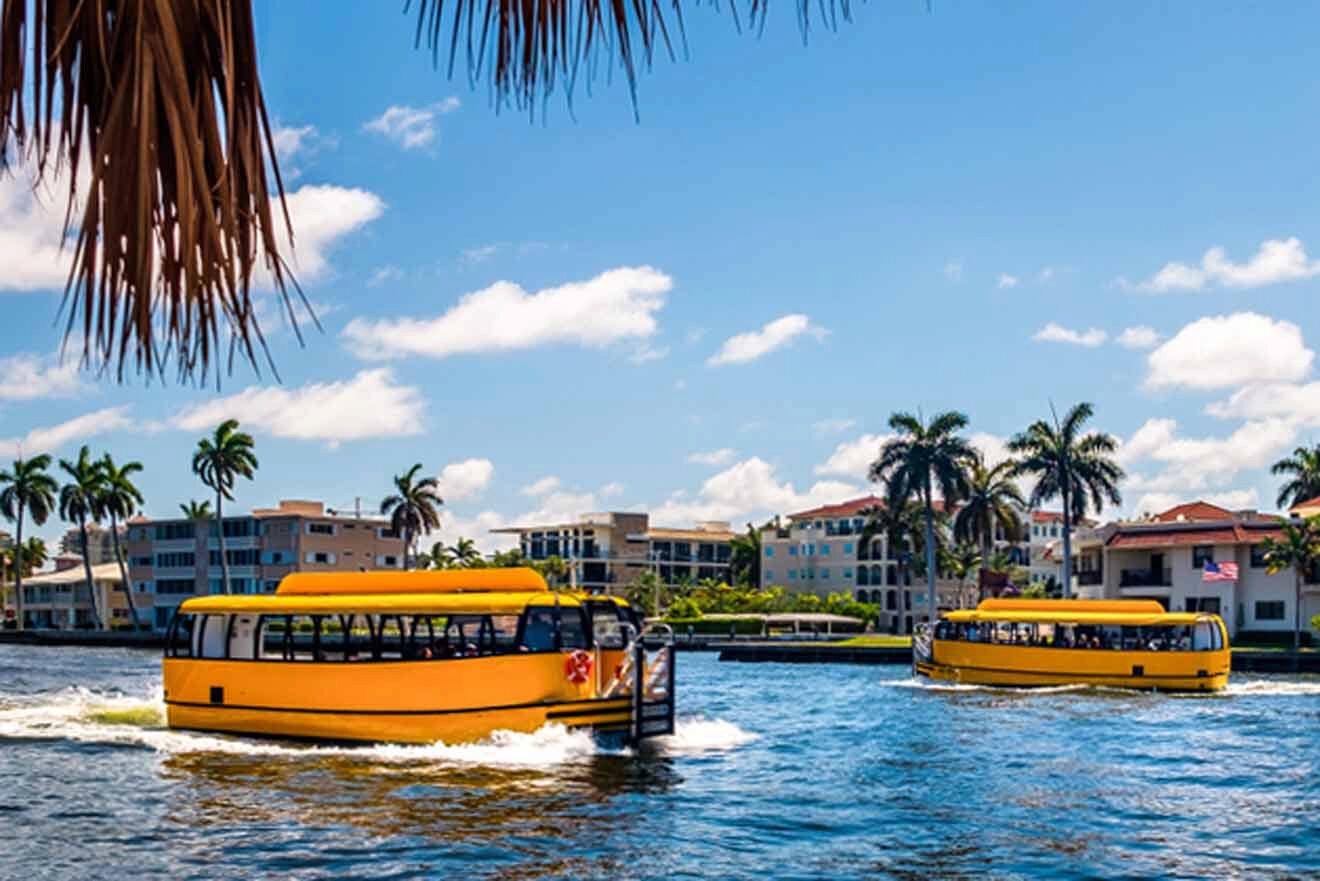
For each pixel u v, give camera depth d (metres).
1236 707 38.03
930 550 86.50
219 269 2.25
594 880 14.91
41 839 16.91
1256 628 75.69
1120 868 15.91
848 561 131.38
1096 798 21.03
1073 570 89.75
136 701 37.56
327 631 27.00
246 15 2.34
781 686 48.84
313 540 115.75
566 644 24.97
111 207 2.18
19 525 117.38
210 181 2.29
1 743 26.33
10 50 2.21
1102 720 33.94
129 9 2.19
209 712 27.53
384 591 26.67
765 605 113.38
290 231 2.38
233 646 27.88
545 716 24.44
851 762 24.97
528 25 2.62
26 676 55.38
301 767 22.88
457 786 20.89
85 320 2.17
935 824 18.62
